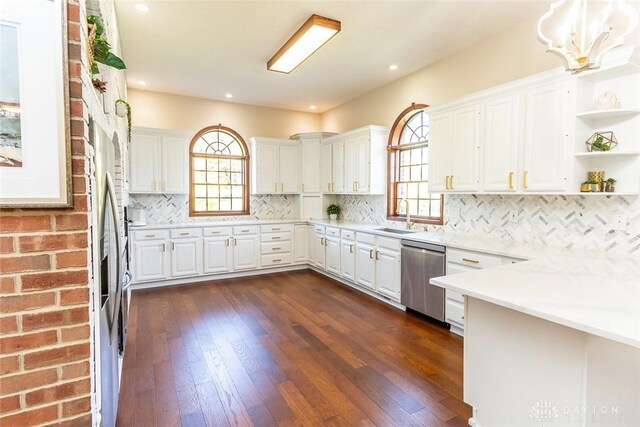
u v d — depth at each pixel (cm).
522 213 310
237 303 398
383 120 496
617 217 247
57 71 112
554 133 253
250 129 596
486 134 302
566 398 133
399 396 216
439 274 322
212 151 570
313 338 303
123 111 252
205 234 491
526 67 306
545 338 140
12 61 107
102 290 147
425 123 436
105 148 160
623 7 126
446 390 223
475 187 312
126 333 299
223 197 579
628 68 224
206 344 290
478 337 167
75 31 117
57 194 113
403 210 471
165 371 246
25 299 112
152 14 300
